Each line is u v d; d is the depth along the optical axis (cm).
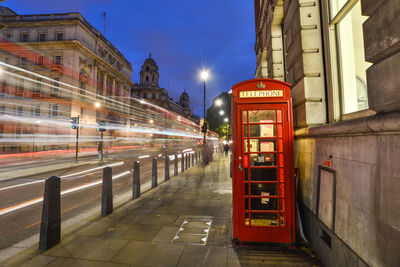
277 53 700
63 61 3903
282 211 361
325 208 290
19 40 4016
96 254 329
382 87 177
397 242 158
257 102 370
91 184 925
